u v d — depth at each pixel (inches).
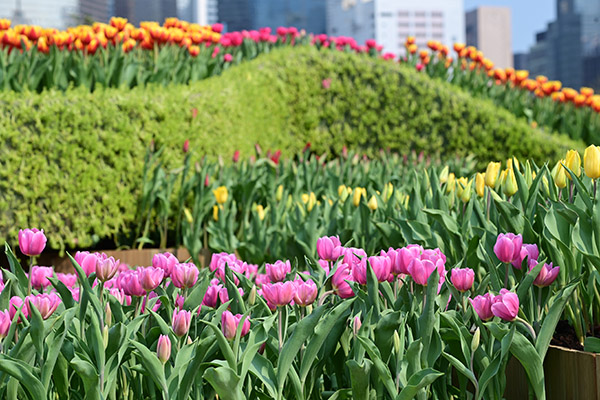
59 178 193.5
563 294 69.2
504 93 378.6
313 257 132.1
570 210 78.3
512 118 338.6
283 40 406.6
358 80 347.3
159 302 76.3
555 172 91.9
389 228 111.6
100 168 201.9
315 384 72.0
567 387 76.0
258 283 91.6
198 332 71.1
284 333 65.7
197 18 4424.2
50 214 193.8
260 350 69.0
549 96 382.3
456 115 342.0
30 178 188.9
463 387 75.0
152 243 213.2
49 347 59.4
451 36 5590.6
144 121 212.8
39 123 188.1
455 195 120.6
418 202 111.8
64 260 201.2
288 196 173.6
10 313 66.1
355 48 408.2
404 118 347.9
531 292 75.4
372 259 69.2
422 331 67.0
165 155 218.5
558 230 83.3
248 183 177.9
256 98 301.3
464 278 69.6
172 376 61.4
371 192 130.6
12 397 60.7
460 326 71.2
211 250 175.6
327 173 207.3
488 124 337.1
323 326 63.4
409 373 66.4
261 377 62.7
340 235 132.1
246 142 281.9
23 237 70.2
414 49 403.5
